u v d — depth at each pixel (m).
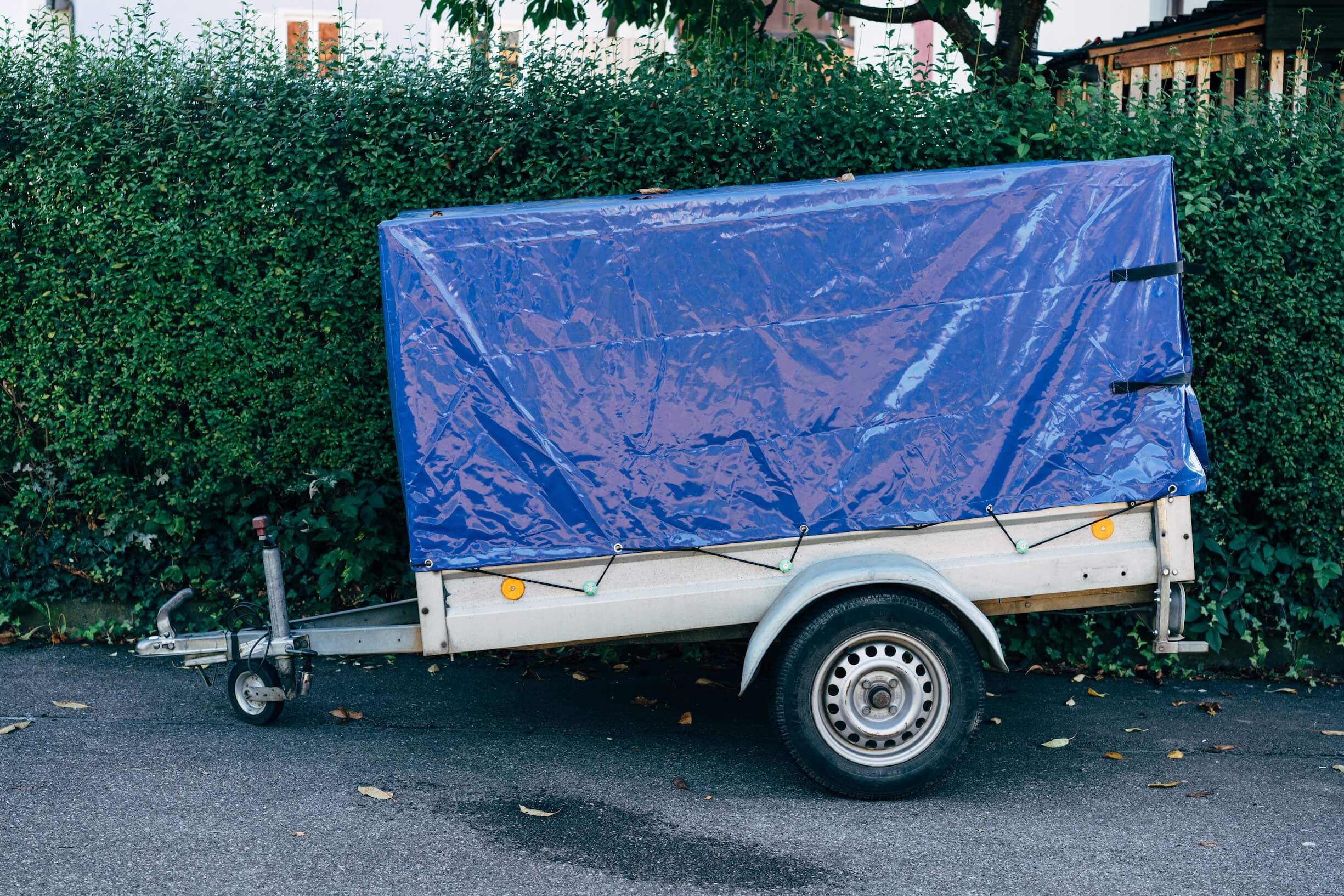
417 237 4.59
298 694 5.33
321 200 6.18
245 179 6.18
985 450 4.70
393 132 6.12
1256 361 6.20
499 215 4.61
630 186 6.19
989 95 6.41
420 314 4.59
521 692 6.09
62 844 4.08
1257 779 5.01
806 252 4.65
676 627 4.72
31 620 6.76
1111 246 4.71
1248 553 6.41
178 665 6.35
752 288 4.64
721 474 4.67
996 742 5.46
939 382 4.68
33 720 5.43
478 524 4.64
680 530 4.67
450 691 6.07
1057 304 4.70
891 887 3.88
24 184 6.24
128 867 3.91
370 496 6.42
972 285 4.68
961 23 9.05
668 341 4.64
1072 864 4.09
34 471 6.61
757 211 4.64
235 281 6.27
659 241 4.63
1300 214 6.14
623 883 3.88
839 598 4.58
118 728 5.35
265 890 3.77
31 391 6.41
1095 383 4.72
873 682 4.60
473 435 4.62
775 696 4.59
